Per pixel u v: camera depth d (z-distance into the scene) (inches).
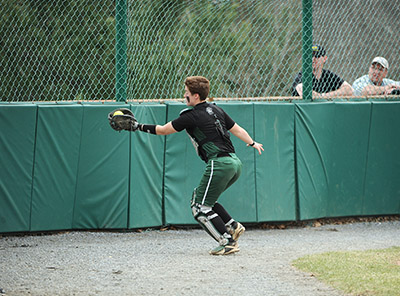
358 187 805.9
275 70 967.0
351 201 804.6
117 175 716.7
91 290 454.6
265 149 762.2
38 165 700.0
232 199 753.6
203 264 542.0
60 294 443.5
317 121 782.5
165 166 741.3
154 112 732.7
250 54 1015.0
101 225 717.9
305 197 778.2
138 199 724.7
